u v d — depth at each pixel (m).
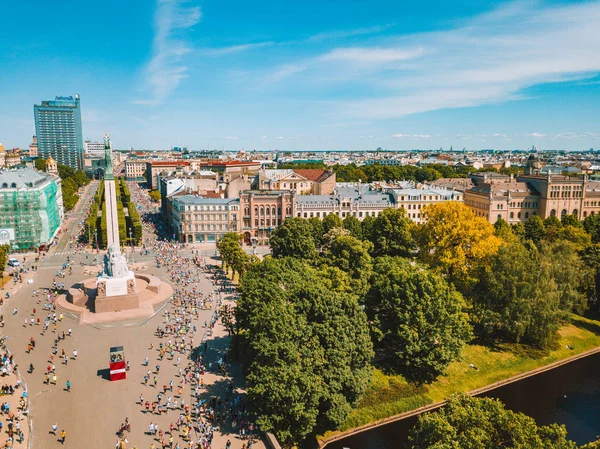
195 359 114.50
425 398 107.00
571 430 99.50
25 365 109.50
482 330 136.00
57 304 152.38
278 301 103.25
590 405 109.31
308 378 84.50
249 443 82.12
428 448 62.25
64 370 107.56
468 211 157.12
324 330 94.44
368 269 147.38
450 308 114.06
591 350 137.62
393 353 115.50
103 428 85.88
